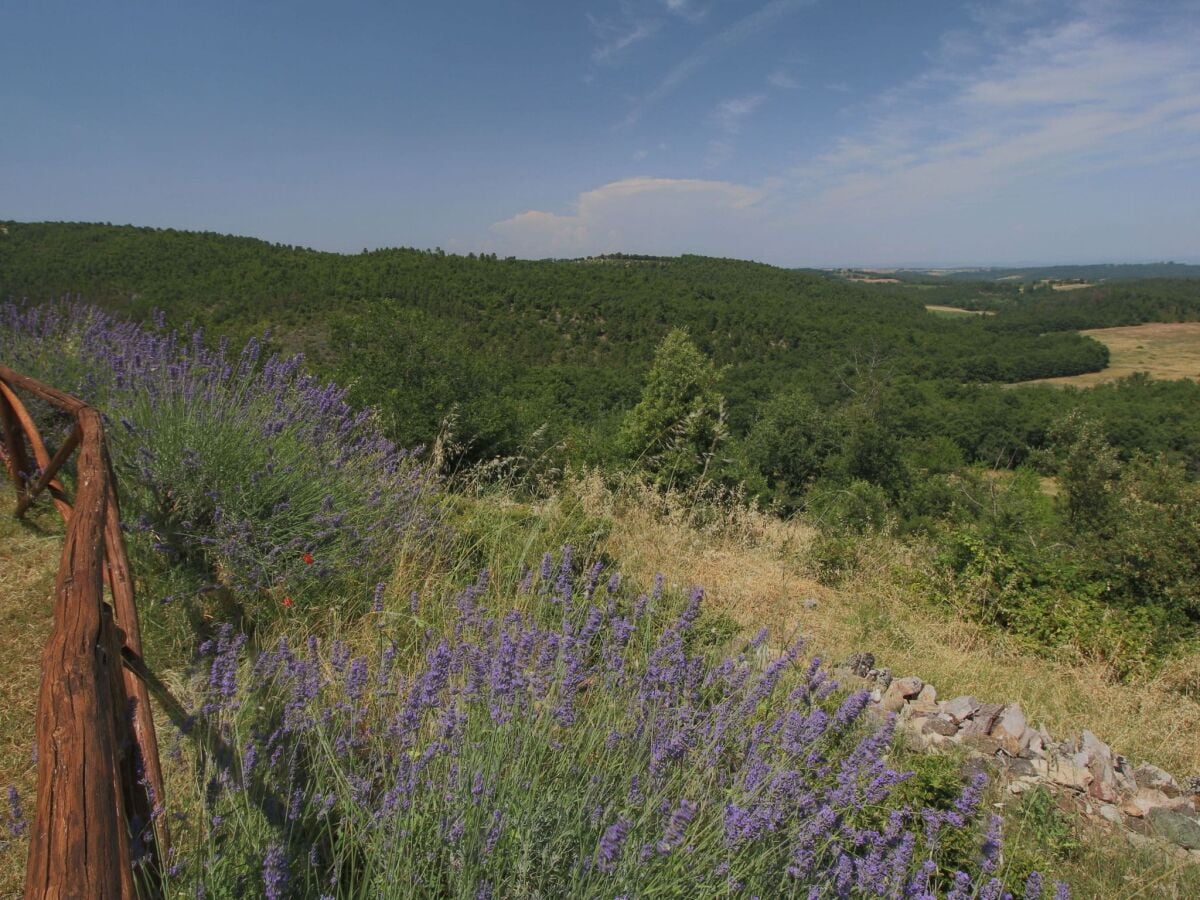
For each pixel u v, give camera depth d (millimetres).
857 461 23984
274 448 3998
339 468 4277
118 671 1383
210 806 1713
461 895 1579
